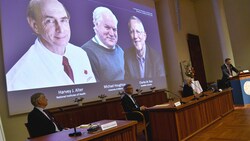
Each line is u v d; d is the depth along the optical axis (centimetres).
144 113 412
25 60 392
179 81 809
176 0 855
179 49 841
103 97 507
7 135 365
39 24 423
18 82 379
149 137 400
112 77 555
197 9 1037
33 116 298
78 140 205
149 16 736
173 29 831
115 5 609
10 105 366
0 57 375
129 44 632
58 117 408
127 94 439
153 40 732
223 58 970
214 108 497
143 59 675
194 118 410
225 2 910
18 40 388
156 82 707
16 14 393
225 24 975
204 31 1023
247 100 618
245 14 871
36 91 397
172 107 360
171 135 364
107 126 243
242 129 396
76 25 491
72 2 492
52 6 449
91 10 534
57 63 438
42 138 232
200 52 984
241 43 876
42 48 420
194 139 373
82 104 464
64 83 442
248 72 621
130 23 650
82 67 484
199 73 935
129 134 261
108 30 570
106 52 554
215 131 406
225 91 564
